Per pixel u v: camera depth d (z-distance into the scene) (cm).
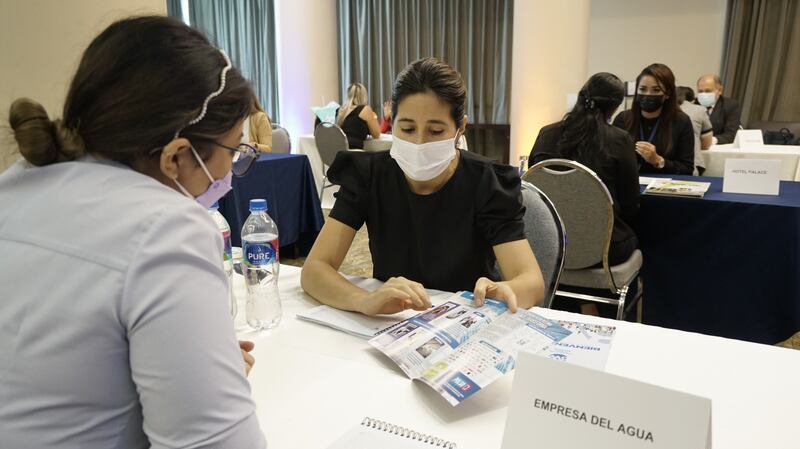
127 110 54
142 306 48
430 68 114
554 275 140
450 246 126
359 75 652
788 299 201
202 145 60
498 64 596
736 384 77
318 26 598
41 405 50
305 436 67
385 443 65
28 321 50
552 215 141
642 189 232
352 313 105
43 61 205
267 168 330
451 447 65
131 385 52
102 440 51
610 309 232
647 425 52
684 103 335
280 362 86
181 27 58
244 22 665
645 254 230
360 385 79
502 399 76
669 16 618
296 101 610
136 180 55
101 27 63
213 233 56
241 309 109
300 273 131
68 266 50
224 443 51
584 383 55
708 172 336
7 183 58
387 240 132
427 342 86
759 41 559
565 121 215
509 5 578
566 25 434
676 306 227
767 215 201
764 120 574
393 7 618
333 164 136
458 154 128
